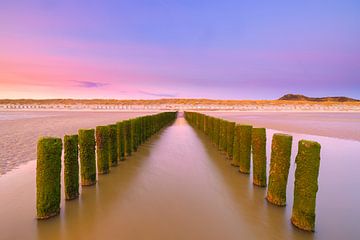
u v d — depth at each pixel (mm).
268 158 8016
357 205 4625
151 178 5902
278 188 4465
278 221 3953
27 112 42469
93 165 5457
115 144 6852
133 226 3770
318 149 3658
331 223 3963
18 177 5910
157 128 15039
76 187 4770
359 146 10055
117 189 5203
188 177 6000
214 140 10031
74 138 4723
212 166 6977
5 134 12781
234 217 4059
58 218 4008
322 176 6273
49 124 18438
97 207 4383
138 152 8789
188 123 23703
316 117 30578
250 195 4945
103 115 32750
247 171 6301
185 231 3639
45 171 3994
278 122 21641
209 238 3475
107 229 3686
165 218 4008
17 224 3836
